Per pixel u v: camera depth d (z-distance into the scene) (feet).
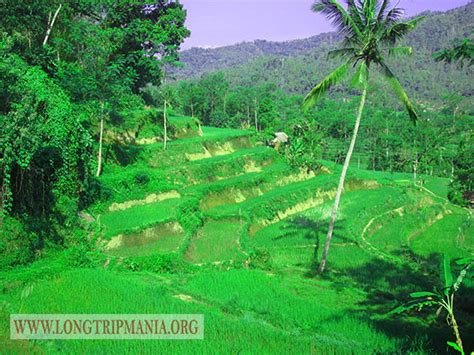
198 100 273.33
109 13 129.70
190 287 57.88
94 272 57.36
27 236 60.49
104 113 99.71
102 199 84.89
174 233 78.59
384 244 96.43
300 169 145.28
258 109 289.53
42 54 95.76
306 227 102.17
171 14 144.05
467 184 123.85
